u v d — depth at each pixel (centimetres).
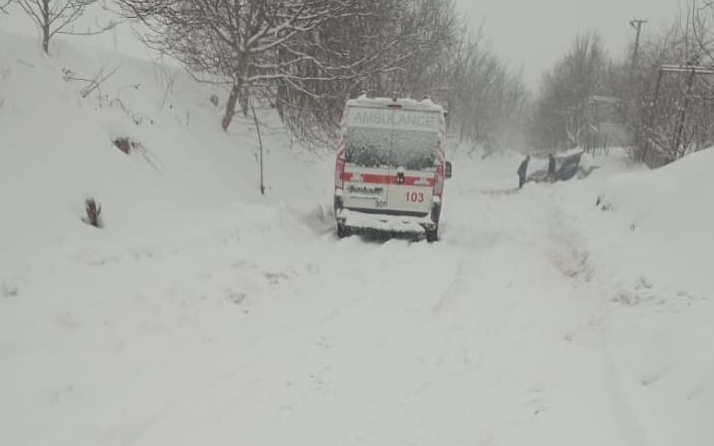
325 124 1795
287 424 419
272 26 1370
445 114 1142
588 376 529
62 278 645
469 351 576
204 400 446
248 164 1420
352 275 852
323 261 934
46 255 668
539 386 504
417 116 1123
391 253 1002
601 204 1412
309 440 399
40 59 1020
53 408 416
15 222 704
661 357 522
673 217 999
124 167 946
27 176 779
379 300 734
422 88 2778
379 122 1126
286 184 1520
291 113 1702
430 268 911
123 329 564
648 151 2380
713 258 797
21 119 858
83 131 928
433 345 590
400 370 525
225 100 1627
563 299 772
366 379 502
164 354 525
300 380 492
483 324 658
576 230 1233
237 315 647
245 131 1571
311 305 703
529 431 427
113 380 466
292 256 930
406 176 1121
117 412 417
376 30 1850
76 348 511
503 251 1049
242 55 1390
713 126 1941
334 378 500
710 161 1057
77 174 846
